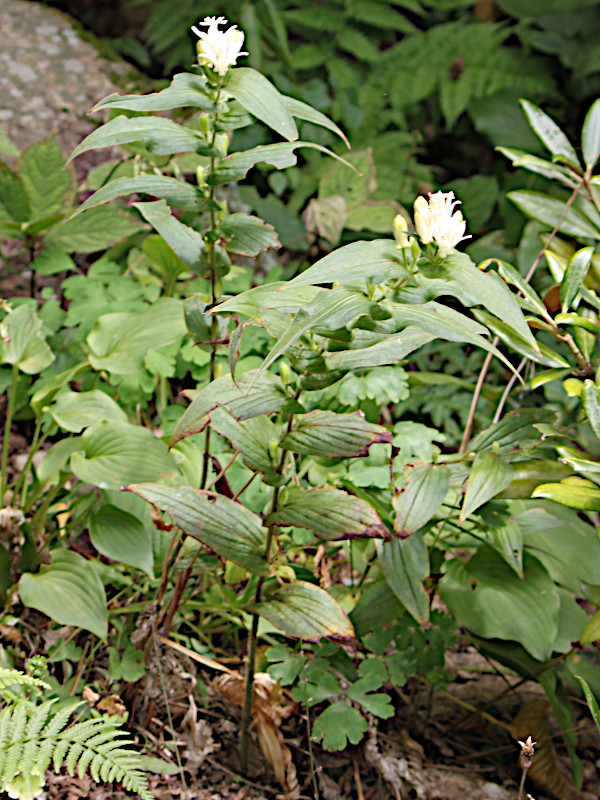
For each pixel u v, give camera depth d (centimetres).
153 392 251
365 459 217
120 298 249
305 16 385
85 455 215
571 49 383
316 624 191
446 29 388
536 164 217
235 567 207
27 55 362
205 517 190
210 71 183
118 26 438
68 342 246
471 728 222
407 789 208
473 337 173
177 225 198
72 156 185
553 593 209
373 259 175
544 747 217
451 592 212
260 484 219
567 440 203
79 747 193
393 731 217
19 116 330
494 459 201
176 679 211
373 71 384
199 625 221
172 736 210
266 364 172
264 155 189
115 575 218
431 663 208
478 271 175
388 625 215
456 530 216
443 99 377
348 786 210
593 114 215
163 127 187
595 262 212
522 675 217
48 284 277
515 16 404
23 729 194
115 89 360
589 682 214
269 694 208
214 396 185
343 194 311
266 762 210
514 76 381
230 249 194
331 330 180
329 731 201
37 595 207
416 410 270
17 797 193
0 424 247
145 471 212
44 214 260
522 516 212
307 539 215
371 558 212
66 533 223
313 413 188
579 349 208
